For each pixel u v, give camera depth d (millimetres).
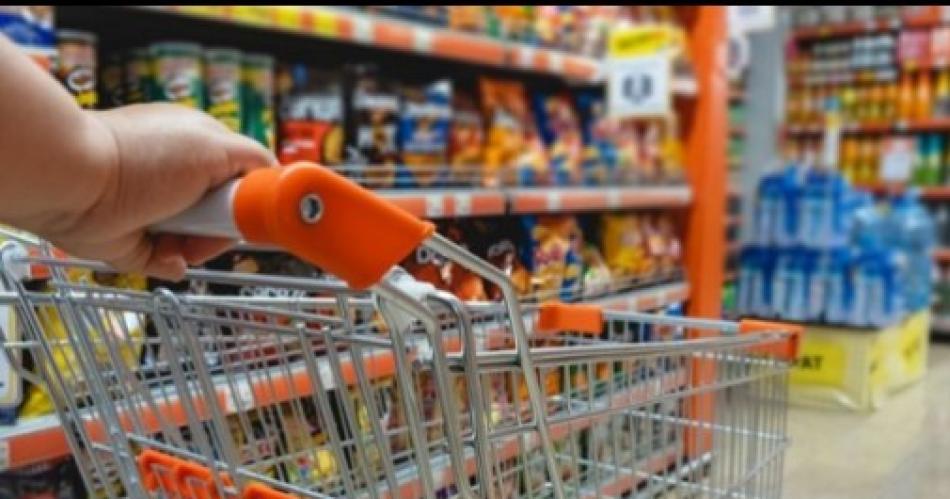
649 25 2818
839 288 3207
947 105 4832
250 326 793
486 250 1886
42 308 1045
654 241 2729
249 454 1164
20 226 583
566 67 2617
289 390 1058
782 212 3514
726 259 3607
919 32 4812
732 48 4121
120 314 934
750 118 5070
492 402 1190
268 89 1871
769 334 1245
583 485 1188
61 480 1526
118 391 1041
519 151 2629
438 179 2164
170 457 926
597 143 2996
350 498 802
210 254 697
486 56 2336
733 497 1253
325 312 1116
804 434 2627
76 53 1528
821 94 5219
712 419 1249
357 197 555
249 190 558
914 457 2361
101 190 566
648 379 1200
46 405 1264
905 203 4273
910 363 3564
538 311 1400
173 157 584
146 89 1726
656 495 1229
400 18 2152
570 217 2354
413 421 685
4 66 512
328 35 1902
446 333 783
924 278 3842
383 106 2164
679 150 2961
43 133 526
